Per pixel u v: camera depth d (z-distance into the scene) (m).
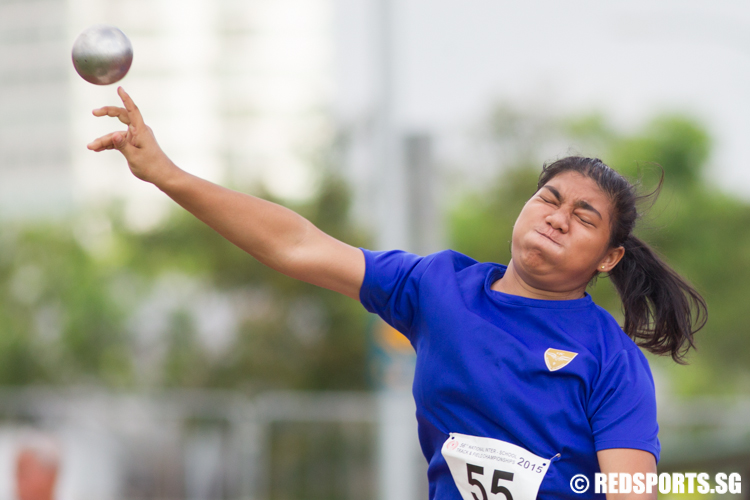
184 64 173.62
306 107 53.94
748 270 66.00
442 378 7.69
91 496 34.31
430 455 8.32
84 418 34.97
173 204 57.75
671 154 70.81
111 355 57.41
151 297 57.12
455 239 58.38
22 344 58.31
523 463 7.34
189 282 56.12
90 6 191.75
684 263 65.38
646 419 7.33
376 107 29.53
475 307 7.80
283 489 34.00
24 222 62.22
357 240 50.84
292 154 53.28
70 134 196.12
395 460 27.30
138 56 173.25
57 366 57.81
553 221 7.60
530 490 7.27
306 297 51.72
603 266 7.90
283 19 135.12
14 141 199.62
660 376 65.44
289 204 52.81
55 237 60.53
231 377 51.75
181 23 173.25
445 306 7.84
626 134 71.38
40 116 199.00
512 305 7.73
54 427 34.97
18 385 58.09
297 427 34.22
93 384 57.31
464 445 7.58
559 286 7.78
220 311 54.47
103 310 57.47
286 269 8.16
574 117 67.06
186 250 56.25
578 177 7.78
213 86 137.25
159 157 7.64
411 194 29.05
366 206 52.44
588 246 7.59
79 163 141.75
